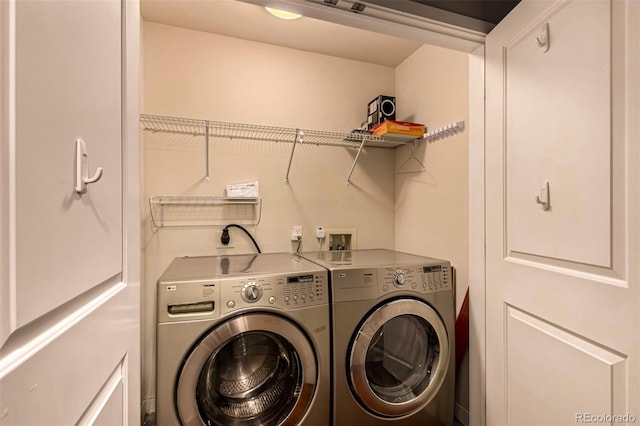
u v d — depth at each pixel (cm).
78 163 45
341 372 127
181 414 105
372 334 131
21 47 33
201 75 180
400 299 139
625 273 71
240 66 189
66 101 42
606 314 75
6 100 31
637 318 69
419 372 148
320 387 124
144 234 169
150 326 169
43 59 37
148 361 167
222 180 185
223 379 124
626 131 71
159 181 173
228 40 187
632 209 70
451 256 167
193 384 106
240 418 120
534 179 98
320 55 208
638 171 69
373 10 111
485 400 123
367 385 130
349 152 215
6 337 31
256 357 129
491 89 119
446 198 172
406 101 211
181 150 177
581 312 82
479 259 127
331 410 127
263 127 177
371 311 134
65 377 42
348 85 214
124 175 69
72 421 43
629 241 71
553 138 91
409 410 138
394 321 145
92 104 51
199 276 115
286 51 200
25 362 33
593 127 78
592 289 79
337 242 212
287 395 125
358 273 133
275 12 162
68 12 43
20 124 33
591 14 79
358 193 217
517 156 106
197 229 180
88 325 49
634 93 69
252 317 114
